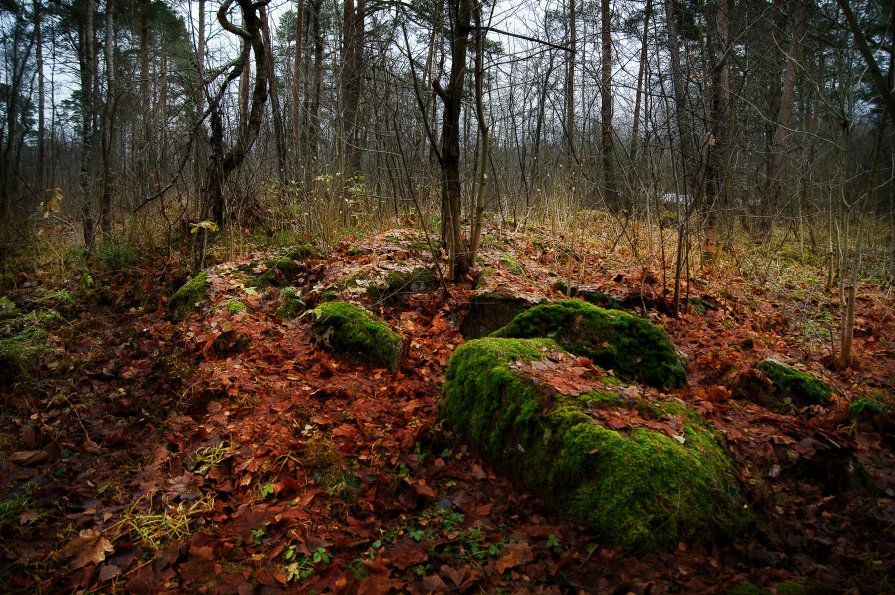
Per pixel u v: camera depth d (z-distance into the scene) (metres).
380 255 6.43
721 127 8.70
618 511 2.49
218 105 7.30
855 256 4.55
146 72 13.79
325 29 11.23
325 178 6.93
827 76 5.71
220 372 4.11
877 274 8.24
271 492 2.94
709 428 3.17
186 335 4.73
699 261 7.98
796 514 2.73
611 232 9.12
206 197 7.21
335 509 2.86
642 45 6.70
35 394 3.82
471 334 5.31
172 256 6.75
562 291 6.03
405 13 5.64
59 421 3.51
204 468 3.11
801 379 4.03
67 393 3.85
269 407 3.73
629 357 4.12
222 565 2.44
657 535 2.40
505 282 5.80
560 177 9.53
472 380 3.46
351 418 3.66
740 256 8.96
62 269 6.29
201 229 6.70
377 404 3.88
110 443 3.37
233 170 7.89
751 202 12.51
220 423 3.55
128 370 4.23
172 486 2.97
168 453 3.27
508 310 5.12
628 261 7.56
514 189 10.82
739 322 6.04
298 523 2.71
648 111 6.64
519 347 3.63
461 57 5.57
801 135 9.75
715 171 8.91
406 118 9.00
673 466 2.60
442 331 5.27
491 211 10.88
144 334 5.00
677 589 2.15
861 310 6.56
